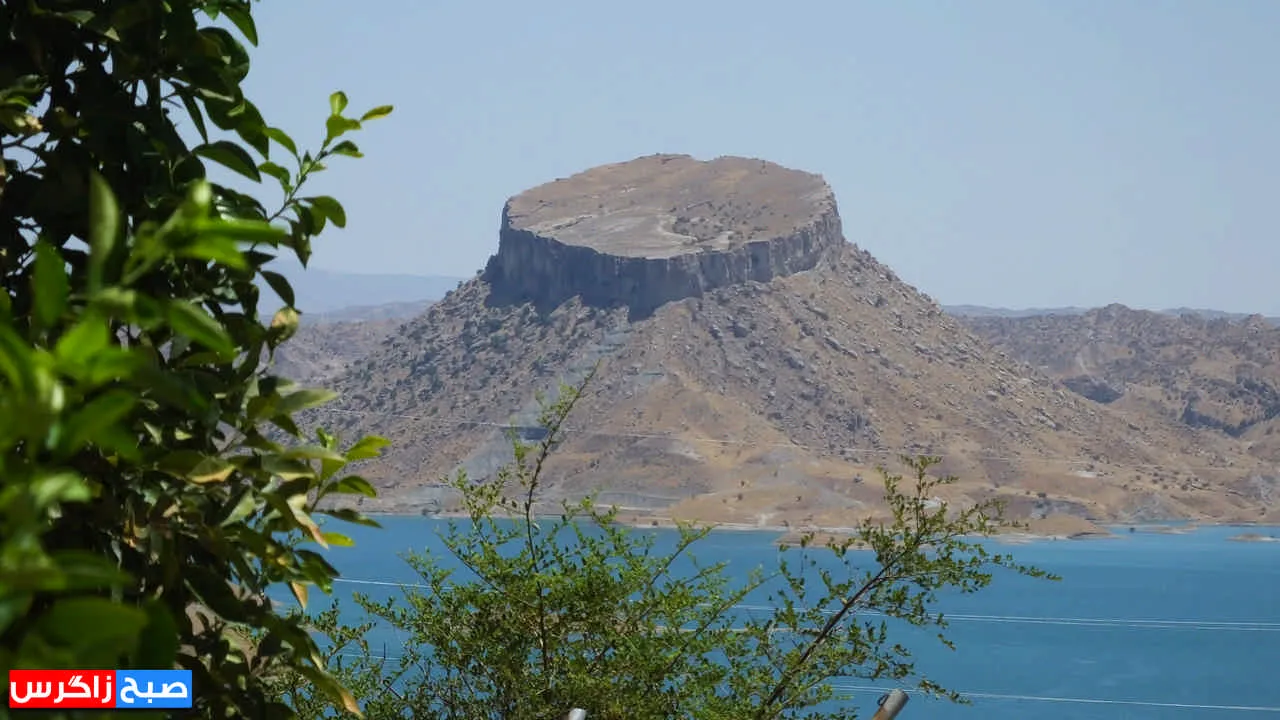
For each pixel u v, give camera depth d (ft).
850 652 73.20
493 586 73.41
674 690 72.64
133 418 22.31
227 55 27.71
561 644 73.67
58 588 11.00
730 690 73.26
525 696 70.33
